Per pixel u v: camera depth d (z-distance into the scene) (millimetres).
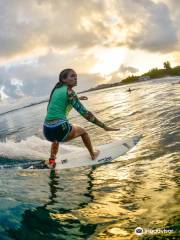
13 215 3312
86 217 3207
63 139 5688
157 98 15078
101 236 2789
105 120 11211
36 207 3537
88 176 4777
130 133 7656
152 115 9547
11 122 24625
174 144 5570
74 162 5754
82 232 2895
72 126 5719
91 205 3516
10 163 6070
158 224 2857
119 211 3266
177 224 2799
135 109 12516
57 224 3088
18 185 4543
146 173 4367
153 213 3090
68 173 5137
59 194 3992
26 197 3916
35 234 2900
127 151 5895
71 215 3281
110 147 6266
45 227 3033
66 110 5816
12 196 3975
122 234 2783
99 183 4305
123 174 4539
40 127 14961
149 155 5273
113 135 7969
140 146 6023
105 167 5172
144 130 7516
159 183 3871
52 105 5734
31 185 4508
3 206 3570
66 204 3607
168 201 3297
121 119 10477
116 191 3871
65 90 5680
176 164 4469
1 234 2908
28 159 6387
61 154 6457
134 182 4086
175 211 3045
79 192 4012
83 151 6316
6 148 7258
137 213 3156
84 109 5703
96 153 5918
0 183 4730
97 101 27484
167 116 8625
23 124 19484
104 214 3238
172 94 15203
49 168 5551
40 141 8031
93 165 5465
